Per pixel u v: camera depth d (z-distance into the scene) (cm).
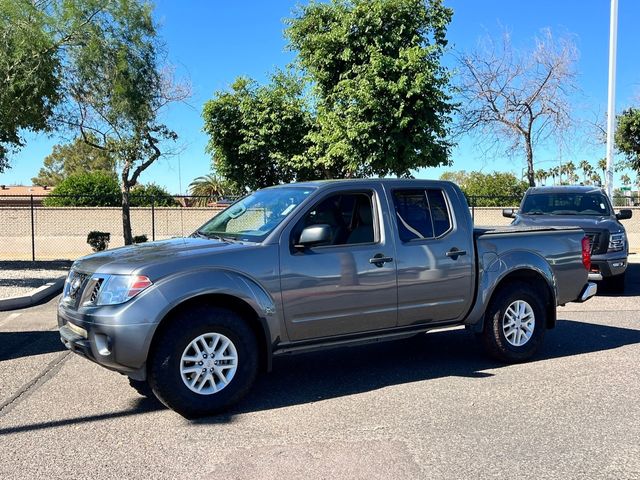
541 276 637
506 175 4797
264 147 1795
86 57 1459
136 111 1609
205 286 461
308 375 588
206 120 1830
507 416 468
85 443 419
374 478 363
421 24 1405
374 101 1282
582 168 5444
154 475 369
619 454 398
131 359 441
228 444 416
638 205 2636
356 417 468
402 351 682
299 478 363
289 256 500
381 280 539
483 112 1773
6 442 422
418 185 583
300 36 1530
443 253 574
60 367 611
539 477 364
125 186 1870
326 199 536
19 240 2459
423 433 434
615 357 651
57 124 1677
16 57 1289
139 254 489
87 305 461
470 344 713
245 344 480
